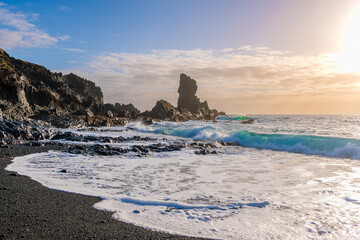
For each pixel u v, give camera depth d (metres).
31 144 19.83
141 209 6.53
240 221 5.79
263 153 17.72
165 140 27.27
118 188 8.59
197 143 22.72
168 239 4.80
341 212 6.39
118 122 59.25
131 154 16.36
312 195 7.87
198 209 6.58
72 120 50.75
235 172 11.44
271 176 10.65
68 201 7.00
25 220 5.50
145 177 10.34
